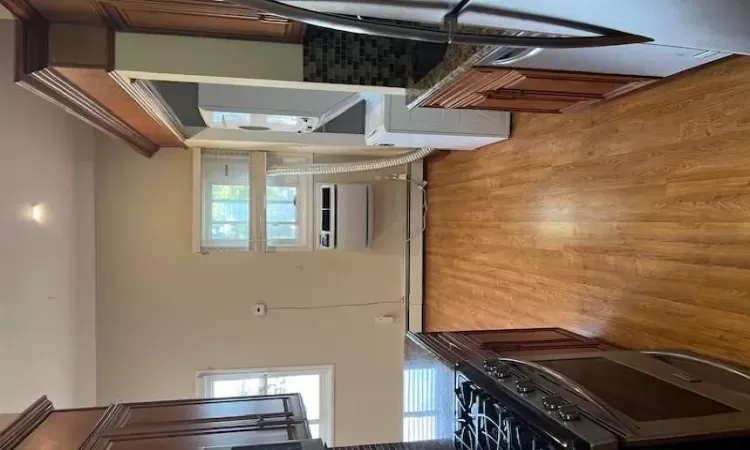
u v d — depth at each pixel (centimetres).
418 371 230
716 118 179
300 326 452
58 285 351
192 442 179
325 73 229
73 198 378
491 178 350
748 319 169
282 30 214
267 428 192
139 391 426
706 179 184
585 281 251
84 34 209
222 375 441
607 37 132
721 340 178
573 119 260
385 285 466
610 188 233
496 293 342
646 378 164
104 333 420
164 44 215
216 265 436
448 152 423
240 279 440
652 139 208
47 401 212
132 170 423
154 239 426
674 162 197
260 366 445
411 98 244
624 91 218
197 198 427
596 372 171
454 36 114
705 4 119
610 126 233
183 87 368
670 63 177
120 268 421
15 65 204
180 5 188
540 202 291
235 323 440
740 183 171
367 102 358
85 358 400
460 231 400
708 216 183
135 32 212
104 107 277
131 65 212
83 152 397
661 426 127
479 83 207
